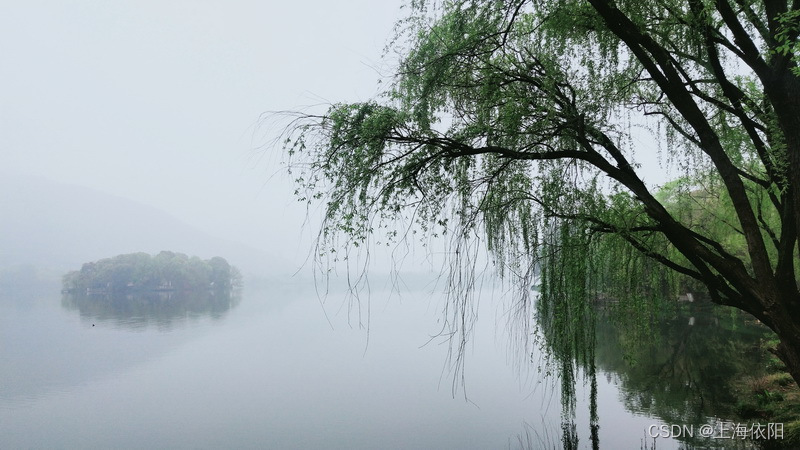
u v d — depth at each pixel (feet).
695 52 18.81
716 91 21.04
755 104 17.66
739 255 48.65
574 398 19.74
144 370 93.09
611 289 22.13
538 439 38.93
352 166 15.56
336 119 15.39
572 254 18.30
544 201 18.51
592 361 20.43
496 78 17.35
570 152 16.97
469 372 72.95
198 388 75.41
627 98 20.92
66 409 65.77
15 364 101.91
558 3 16.93
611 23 15.51
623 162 17.78
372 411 55.62
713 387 49.65
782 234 16.66
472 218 16.72
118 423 57.93
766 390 43.09
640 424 39.78
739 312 101.45
